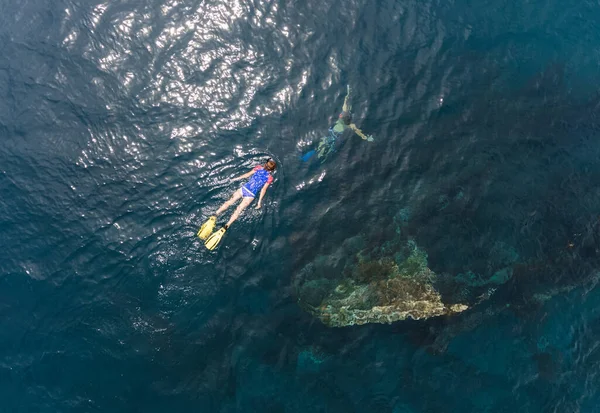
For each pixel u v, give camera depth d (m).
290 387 10.31
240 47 13.46
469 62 14.07
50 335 10.53
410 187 12.55
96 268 11.12
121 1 13.91
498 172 12.95
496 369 10.91
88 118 12.61
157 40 13.45
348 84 13.34
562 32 14.95
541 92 14.10
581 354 11.42
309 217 11.98
